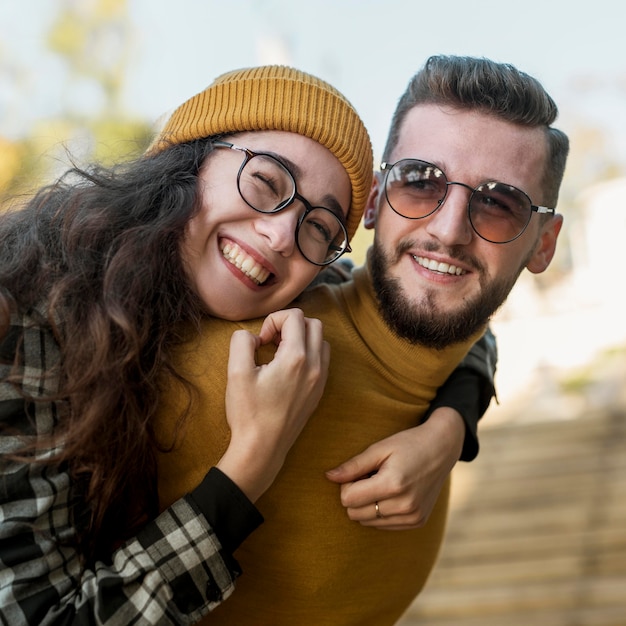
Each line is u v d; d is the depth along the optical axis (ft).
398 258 5.46
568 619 12.00
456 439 5.44
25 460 4.07
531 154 5.51
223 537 4.34
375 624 5.53
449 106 5.44
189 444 4.71
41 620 3.99
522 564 14.12
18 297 4.34
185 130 5.10
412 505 5.06
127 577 4.12
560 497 17.29
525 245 5.66
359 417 5.24
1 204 5.44
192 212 4.84
